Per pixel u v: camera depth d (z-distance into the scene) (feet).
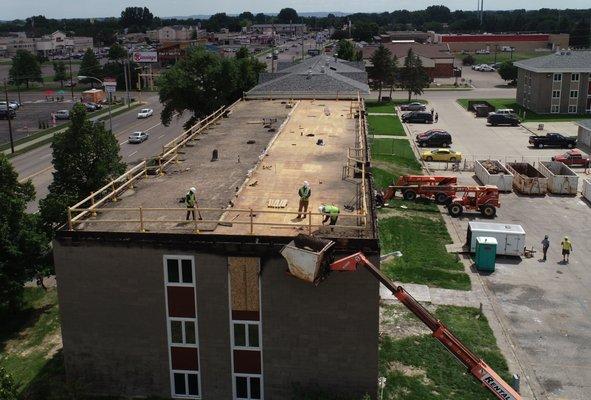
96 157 127.13
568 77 319.47
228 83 217.97
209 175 110.42
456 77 485.97
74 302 81.71
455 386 85.05
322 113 176.24
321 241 72.79
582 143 250.78
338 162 118.52
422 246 138.51
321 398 78.43
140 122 324.19
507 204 172.55
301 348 79.10
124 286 80.28
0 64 652.48
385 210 164.55
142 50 627.87
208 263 77.77
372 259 74.84
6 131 302.25
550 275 123.03
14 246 101.65
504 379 86.12
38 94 447.83
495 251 123.85
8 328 104.17
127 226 83.51
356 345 77.97
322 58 307.58
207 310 79.51
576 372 88.89
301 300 77.30
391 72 386.11
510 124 295.69
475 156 233.14
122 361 83.10
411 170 212.64
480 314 105.50
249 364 80.79
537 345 96.17
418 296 112.47
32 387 86.58
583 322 103.65
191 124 221.05
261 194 98.43
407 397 82.23
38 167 221.05
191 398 83.10
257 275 77.30
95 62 490.08
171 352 81.92
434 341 96.27
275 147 131.95
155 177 109.91
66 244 79.77
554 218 159.43
